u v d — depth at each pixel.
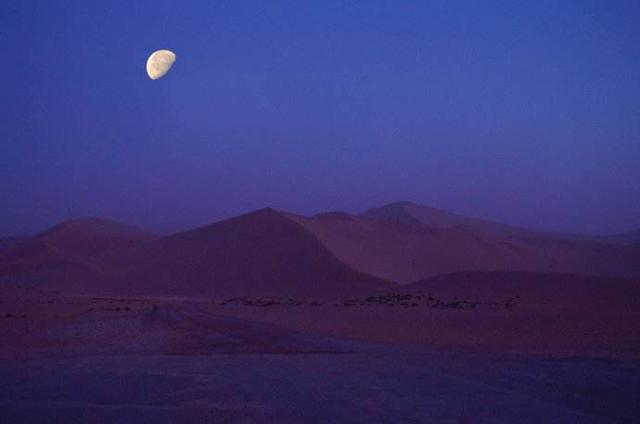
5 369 14.34
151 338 21.38
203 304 41.28
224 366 14.51
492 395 11.41
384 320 28.12
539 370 13.94
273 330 22.20
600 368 14.24
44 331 24.45
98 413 10.16
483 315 29.06
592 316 27.50
